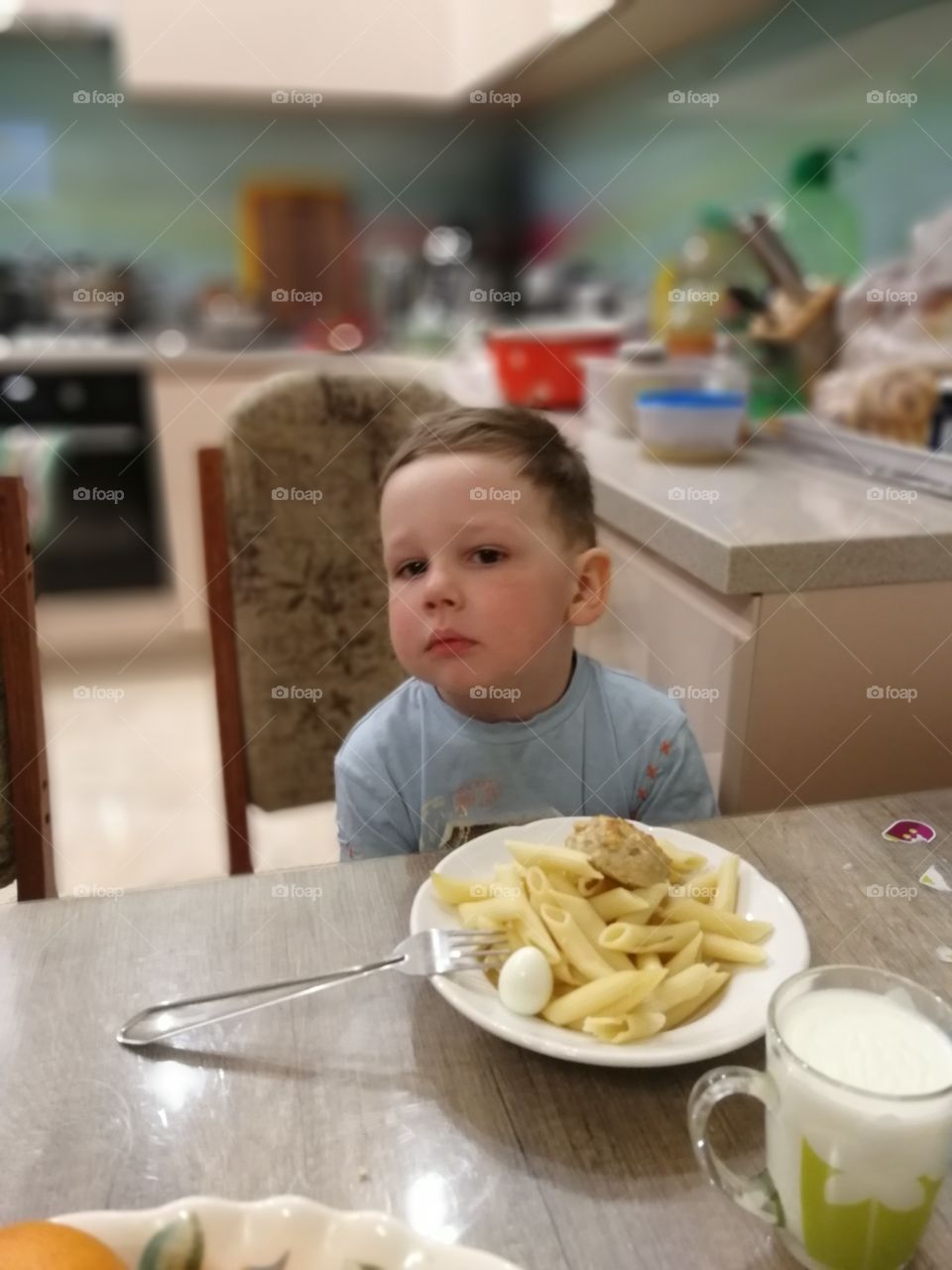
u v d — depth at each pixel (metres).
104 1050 0.54
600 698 0.88
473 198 3.13
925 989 0.46
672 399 1.41
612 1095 0.51
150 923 0.63
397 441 1.11
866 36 1.41
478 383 2.06
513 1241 0.43
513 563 0.79
